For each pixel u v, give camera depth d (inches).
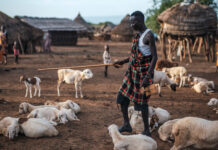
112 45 1599.4
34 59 820.6
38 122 207.9
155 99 365.7
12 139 199.8
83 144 197.6
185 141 174.1
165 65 517.3
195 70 643.5
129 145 167.5
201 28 757.3
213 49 804.6
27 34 1008.9
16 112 277.9
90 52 1123.9
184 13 776.3
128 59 205.3
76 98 359.3
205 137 166.4
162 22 840.9
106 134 221.6
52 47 1382.9
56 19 1614.2
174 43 919.7
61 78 367.9
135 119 222.7
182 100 361.4
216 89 436.5
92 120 260.4
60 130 227.5
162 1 1288.1
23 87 425.1
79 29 1582.2
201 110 307.9
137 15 171.6
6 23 968.3
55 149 185.9
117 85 462.3
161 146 198.2
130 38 1962.4
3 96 358.3
